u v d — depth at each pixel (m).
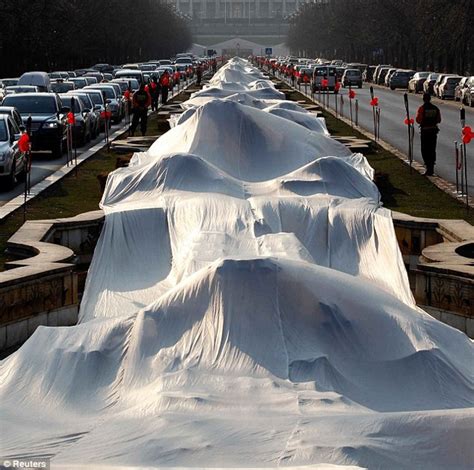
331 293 27.44
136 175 48.44
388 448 20.58
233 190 47.72
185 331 26.94
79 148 95.44
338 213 42.53
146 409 23.53
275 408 23.25
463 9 194.75
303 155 54.47
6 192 65.69
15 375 25.98
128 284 38.94
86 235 44.28
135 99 101.69
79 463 20.30
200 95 98.81
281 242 37.34
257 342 26.28
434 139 71.75
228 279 27.25
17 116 76.56
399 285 37.56
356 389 25.66
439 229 43.66
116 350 26.92
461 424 21.16
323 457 20.02
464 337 28.23
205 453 20.41
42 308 34.09
